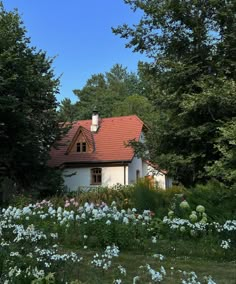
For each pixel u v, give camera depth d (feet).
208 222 29.14
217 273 21.49
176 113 49.19
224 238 26.68
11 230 25.30
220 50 48.65
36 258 15.98
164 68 50.14
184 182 51.42
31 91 73.20
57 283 13.70
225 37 48.34
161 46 51.65
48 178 78.33
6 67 69.56
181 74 47.06
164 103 48.83
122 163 109.50
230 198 33.04
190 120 48.03
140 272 19.35
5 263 15.03
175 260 24.71
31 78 71.92
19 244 19.25
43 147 79.71
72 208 38.47
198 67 47.52
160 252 26.37
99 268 18.04
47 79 76.33
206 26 49.11
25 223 29.55
